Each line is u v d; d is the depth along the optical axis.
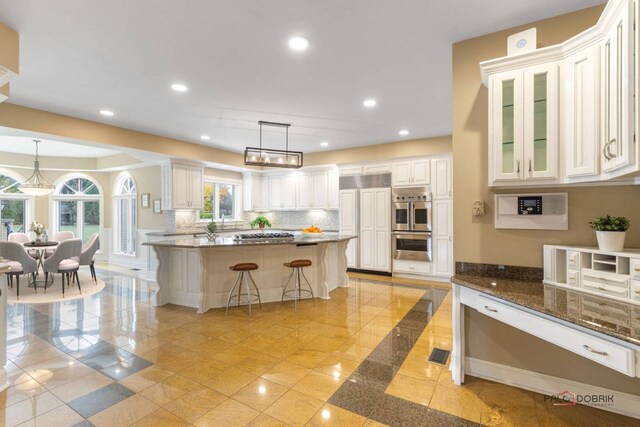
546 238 2.31
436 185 5.94
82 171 8.27
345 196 6.92
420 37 2.56
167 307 4.48
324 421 2.02
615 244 1.92
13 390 2.37
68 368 2.70
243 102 4.02
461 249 2.58
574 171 1.98
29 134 4.24
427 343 3.22
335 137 5.90
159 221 7.10
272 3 2.14
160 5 2.15
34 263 5.20
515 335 2.39
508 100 2.26
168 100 3.93
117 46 2.69
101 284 5.91
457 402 2.21
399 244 6.30
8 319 3.96
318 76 3.29
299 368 2.71
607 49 1.76
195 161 6.55
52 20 2.31
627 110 1.53
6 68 2.36
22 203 7.84
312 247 4.98
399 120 4.83
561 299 1.86
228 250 4.49
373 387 2.41
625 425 1.95
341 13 2.25
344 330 3.59
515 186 2.28
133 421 2.02
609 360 1.41
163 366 2.74
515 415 2.06
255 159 4.42
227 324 3.78
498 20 2.33
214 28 2.43
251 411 2.12
